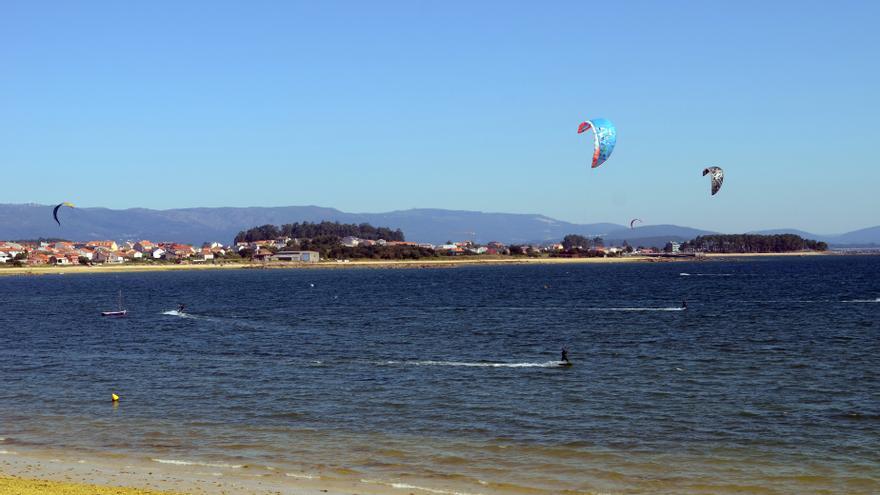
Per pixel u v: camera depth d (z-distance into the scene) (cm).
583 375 4403
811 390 3912
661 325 7081
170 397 3894
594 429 3177
